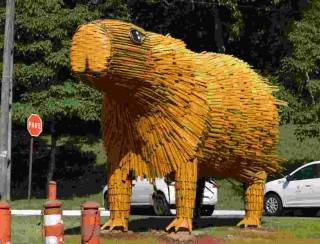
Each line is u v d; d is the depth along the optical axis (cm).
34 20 2670
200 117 1420
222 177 1631
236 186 2900
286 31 3300
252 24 3541
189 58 1427
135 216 2208
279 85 2975
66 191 3105
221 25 3572
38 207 2486
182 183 1416
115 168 1465
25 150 3519
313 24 2905
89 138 3666
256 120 1576
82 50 1288
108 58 1276
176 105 1395
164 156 1410
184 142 1404
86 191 3092
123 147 1445
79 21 2714
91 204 958
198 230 1602
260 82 1622
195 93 1418
